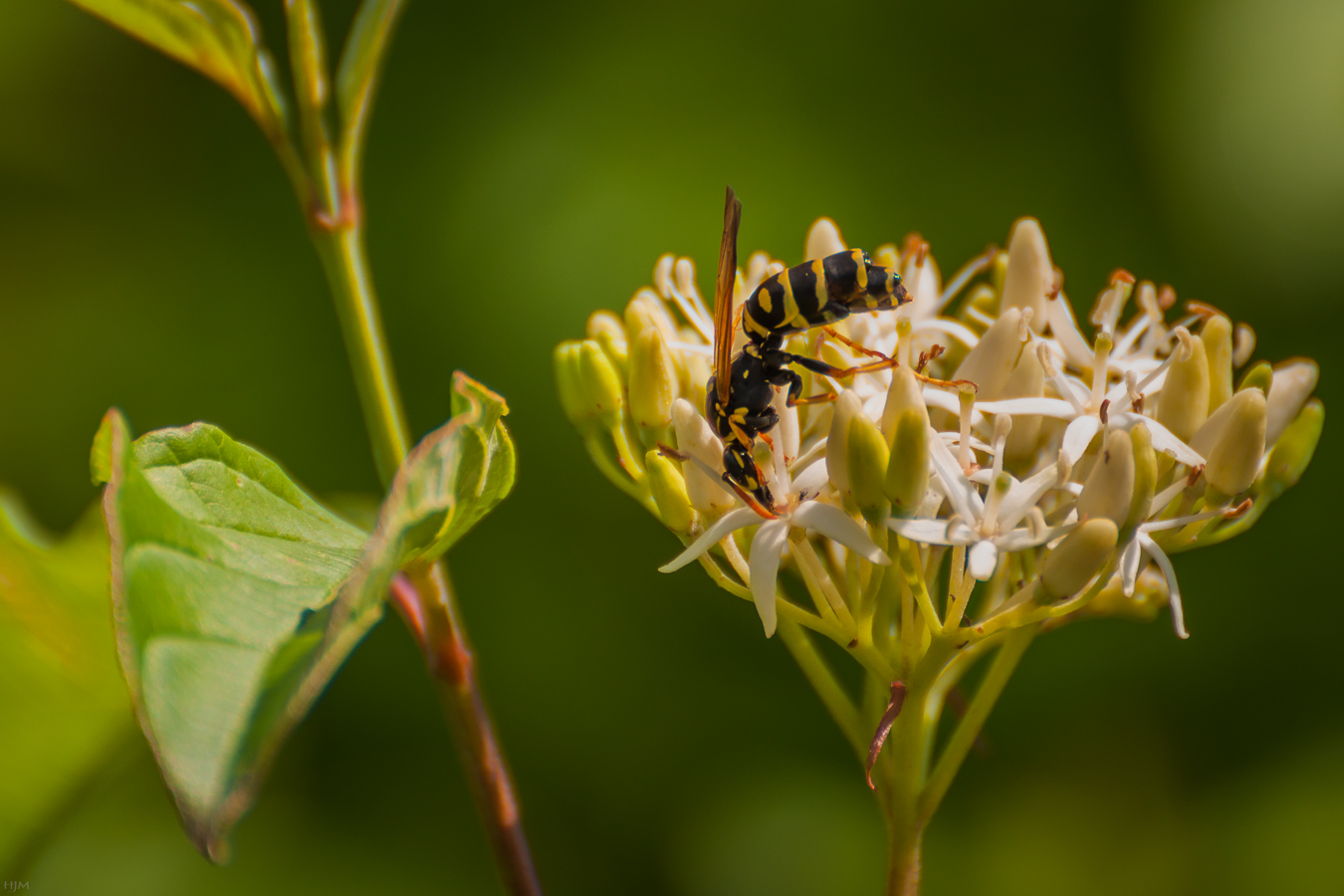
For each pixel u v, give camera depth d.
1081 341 0.22
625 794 0.39
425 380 0.40
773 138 0.41
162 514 0.20
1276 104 0.40
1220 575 0.39
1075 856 0.37
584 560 0.39
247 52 0.22
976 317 0.23
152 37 0.21
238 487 0.21
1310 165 0.39
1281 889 0.35
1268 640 0.38
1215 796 0.38
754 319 0.22
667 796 0.39
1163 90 0.41
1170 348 0.22
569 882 0.39
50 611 0.21
